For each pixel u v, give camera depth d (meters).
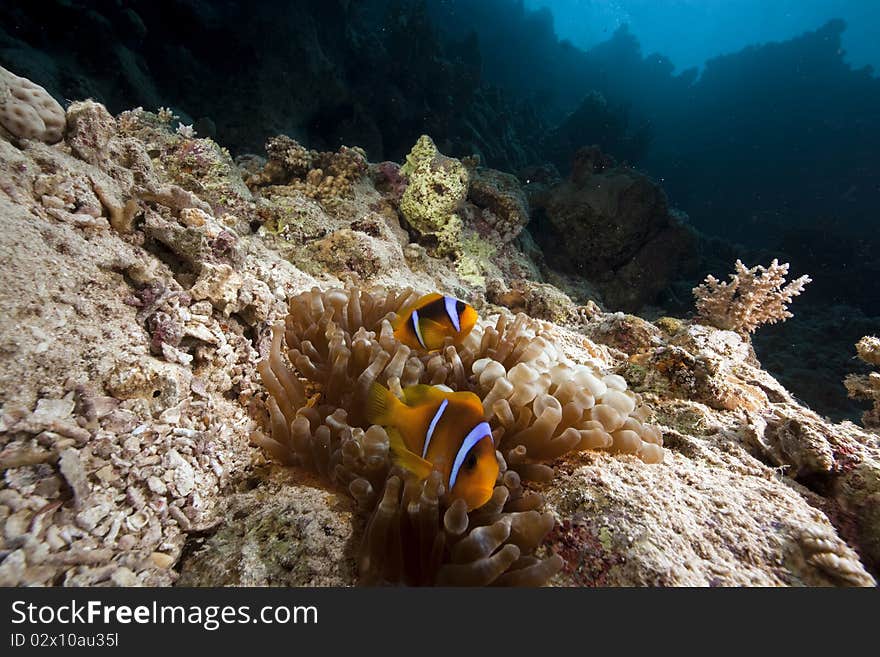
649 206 9.78
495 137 18.52
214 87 12.20
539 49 32.06
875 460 2.20
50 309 1.79
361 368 2.01
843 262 13.59
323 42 14.64
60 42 9.52
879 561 1.93
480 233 7.54
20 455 1.39
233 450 2.05
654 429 2.06
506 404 1.75
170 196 2.79
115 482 1.55
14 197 2.06
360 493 1.52
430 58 16.19
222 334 2.42
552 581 1.44
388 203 6.43
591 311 5.82
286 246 4.58
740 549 1.64
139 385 1.84
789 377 8.75
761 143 26.31
